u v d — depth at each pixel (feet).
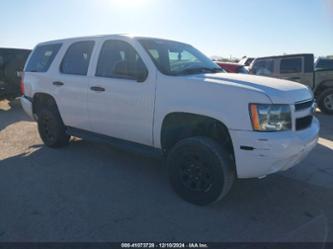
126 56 13.69
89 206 11.66
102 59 14.73
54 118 17.87
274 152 10.05
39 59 18.65
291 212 11.39
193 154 11.44
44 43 18.84
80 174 14.76
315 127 12.00
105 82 14.15
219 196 11.08
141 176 14.57
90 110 15.16
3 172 14.99
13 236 9.77
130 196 12.50
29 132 23.32
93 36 15.56
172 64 13.20
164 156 12.97
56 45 17.66
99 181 13.96
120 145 14.26
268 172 10.43
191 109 11.26
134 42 13.43
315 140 11.75
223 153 10.89
